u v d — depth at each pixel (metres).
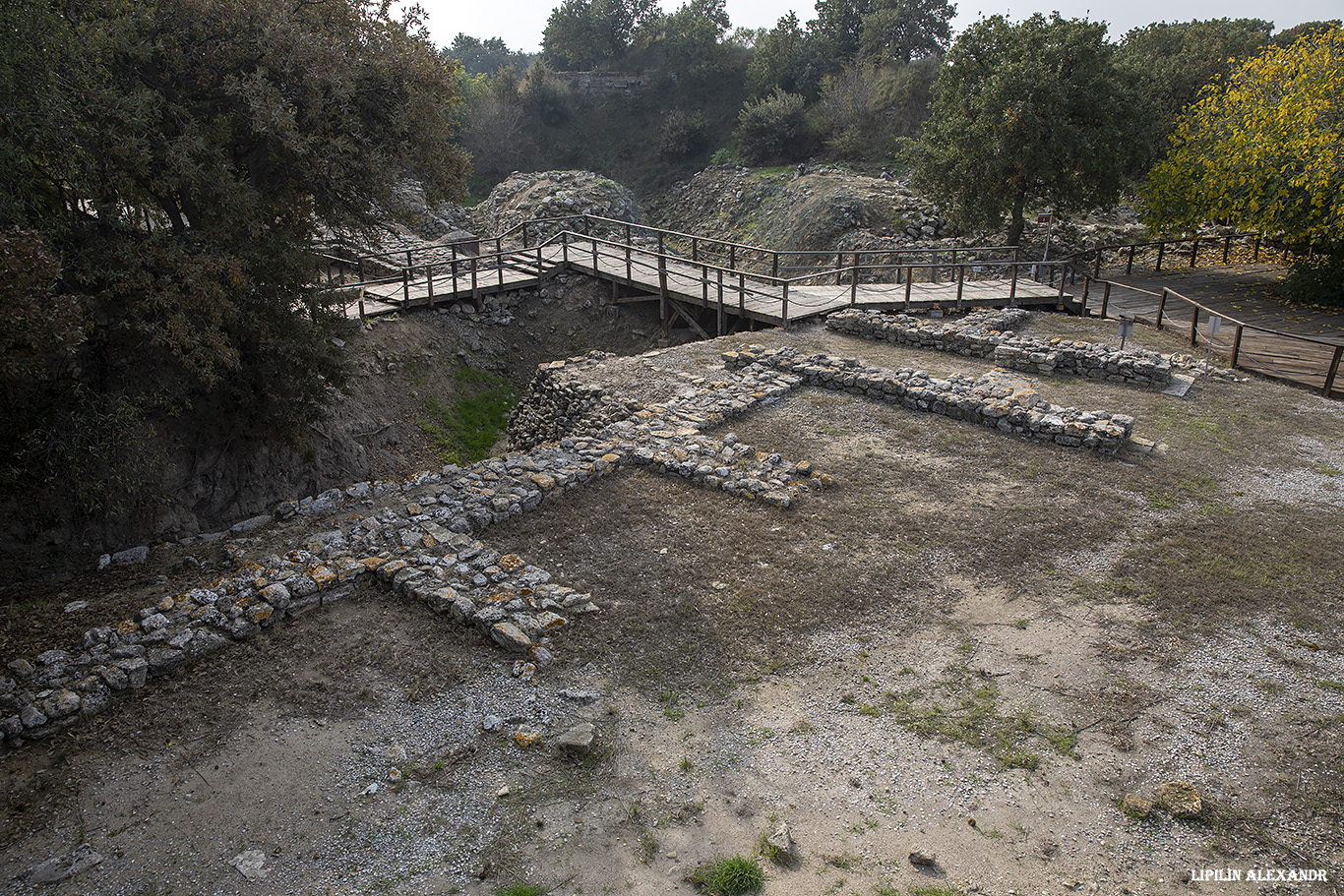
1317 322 16.98
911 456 10.63
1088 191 21.86
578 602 7.27
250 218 10.35
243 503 12.19
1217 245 25.03
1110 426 10.62
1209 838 4.79
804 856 4.73
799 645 6.78
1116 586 7.51
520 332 20.67
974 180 22.14
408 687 6.23
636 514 9.15
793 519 8.94
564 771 5.41
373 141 12.41
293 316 11.25
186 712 5.98
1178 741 5.57
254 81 9.98
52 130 8.12
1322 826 4.85
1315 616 6.99
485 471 10.12
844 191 30.16
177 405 10.96
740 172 40.44
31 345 7.14
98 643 6.62
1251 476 9.88
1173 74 31.77
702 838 4.88
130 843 4.84
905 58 48.12
